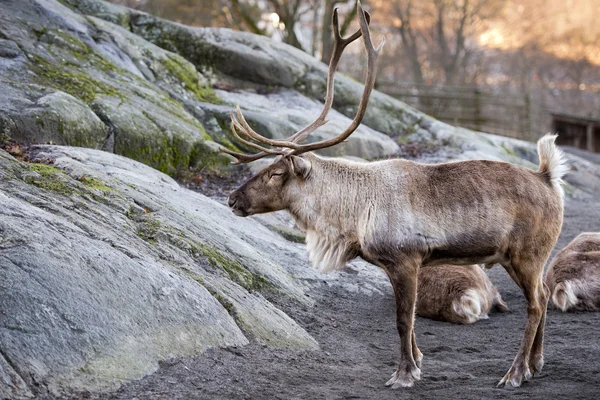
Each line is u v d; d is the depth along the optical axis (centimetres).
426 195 550
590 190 1775
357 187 569
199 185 1054
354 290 802
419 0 5344
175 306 542
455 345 643
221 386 486
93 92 1066
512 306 784
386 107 1694
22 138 891
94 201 673
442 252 548
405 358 534
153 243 650
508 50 6519
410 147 1584
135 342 495
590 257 755
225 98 1419
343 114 1633
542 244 552
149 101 1153
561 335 661
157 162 1047
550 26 6731
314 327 666
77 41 1198
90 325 483
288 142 593
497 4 5516
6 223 525
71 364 456
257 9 3297
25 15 1189
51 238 530
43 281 490
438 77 5488
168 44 1502
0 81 974
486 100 2794
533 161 1866
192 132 1127
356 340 653
